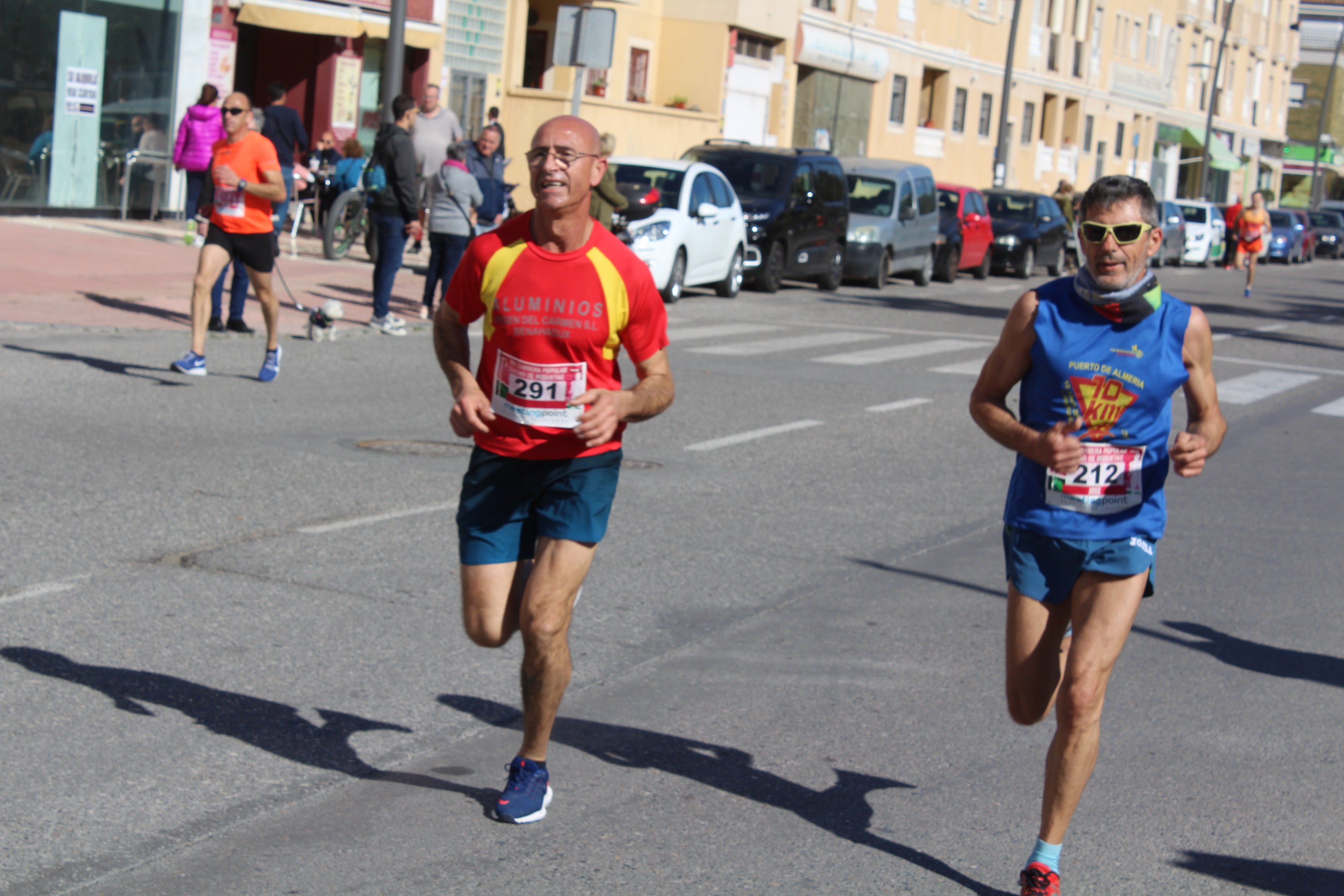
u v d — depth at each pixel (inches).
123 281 655.8
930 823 178.1
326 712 202.7
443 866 159.3
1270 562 321.4
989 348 685.3
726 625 253.6
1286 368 693.3
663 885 157.8
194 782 177.3
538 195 163.2
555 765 189.9
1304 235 2106.3
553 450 167.5
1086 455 156.2
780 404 496.4
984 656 243.9
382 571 269.4
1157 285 157.9
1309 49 3796.8
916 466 404.8
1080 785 155.3
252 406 422.3
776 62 1542.8
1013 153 2183.8
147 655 219.0
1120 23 2481.5
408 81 1154.7
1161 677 239.5
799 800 183.3
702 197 828.0
